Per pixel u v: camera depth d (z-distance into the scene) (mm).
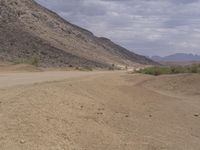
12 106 12219
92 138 11445
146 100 22688
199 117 19234
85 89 20406
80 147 10328
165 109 20516
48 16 137750
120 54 187125
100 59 134375
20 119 10914
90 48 148625
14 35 93375
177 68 44844
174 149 12391
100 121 13891
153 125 15602
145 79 36188
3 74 35781
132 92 24312
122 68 119812
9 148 8781
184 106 22547
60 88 18172
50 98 14922
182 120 17875
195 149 12797
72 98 16453
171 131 15086
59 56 98625
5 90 15992
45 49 96812
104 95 20609
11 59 72875
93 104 16875
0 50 78562
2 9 105188
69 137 10836
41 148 9312
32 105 12875
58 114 12719
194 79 33250
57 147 9734
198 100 26219
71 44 128500
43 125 10961
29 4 129750
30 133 10031
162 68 46438
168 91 31109
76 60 104375
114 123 14328
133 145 11875
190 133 15234
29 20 114562
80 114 13922
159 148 12188
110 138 11969
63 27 142750
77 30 164125
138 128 14445
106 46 180875
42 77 30219
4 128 9930
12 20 103500
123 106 18859
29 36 99188
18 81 23781
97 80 26844
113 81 29750
